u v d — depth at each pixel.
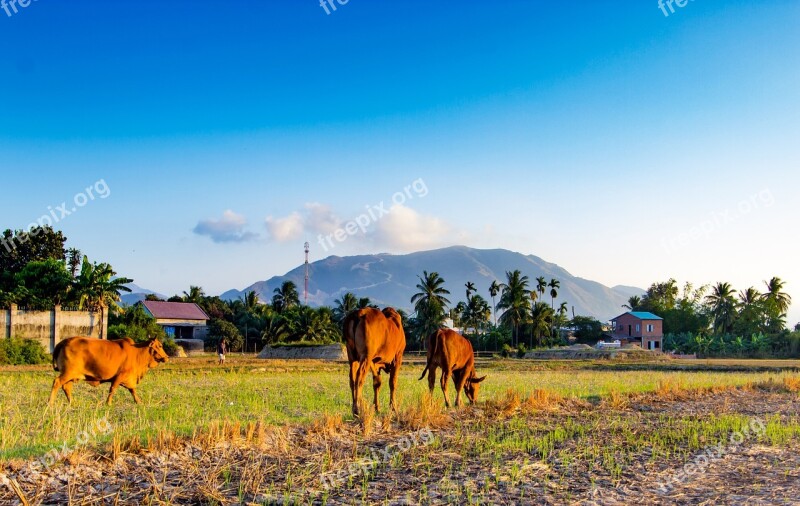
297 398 18.38
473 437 12.84
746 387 26.97
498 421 15.11
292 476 9.39
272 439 11.23
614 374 37.12
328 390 20.86
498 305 99.56
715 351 88.56
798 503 8.83
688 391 24.14
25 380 22.98
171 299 100.12
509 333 98.88
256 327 91.81
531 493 9.07
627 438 13.45
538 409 17.14
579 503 8.67
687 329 106.50
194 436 10.63
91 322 54.72
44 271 57.56
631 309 131.75
